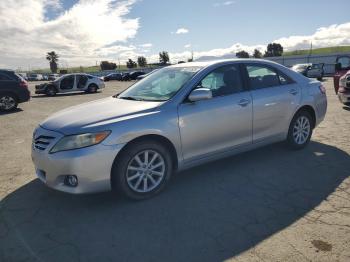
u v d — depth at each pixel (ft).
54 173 12.24
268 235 10.52
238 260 9.32
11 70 43.68
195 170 16.35
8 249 10.23
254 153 18.65
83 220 11.87
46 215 12.33
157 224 11.43
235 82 15.96
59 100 58.44
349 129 23.81
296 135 18.67
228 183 14.71
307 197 13.11
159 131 13.08
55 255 9.88
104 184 12.28
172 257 9.58
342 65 43.04
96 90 77.87
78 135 11.96
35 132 13.61
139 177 13.08
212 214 12.00
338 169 15.98
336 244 9.89
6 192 14.57
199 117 14.15
